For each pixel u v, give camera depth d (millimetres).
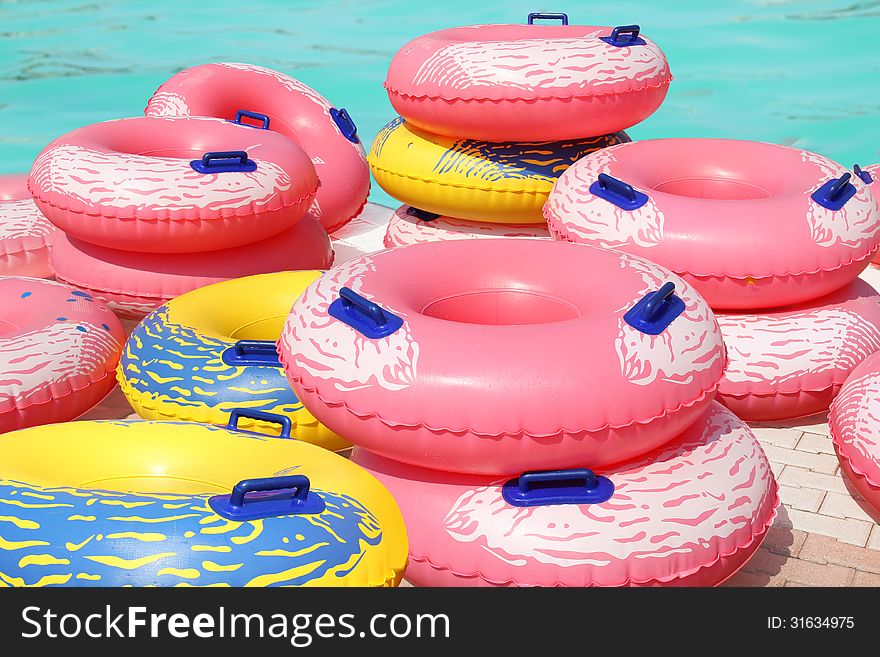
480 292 4066
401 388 3254
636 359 3316
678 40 12617
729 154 5555
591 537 3273
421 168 6184
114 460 3219
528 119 5664
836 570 3834
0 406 4285
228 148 5793
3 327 4902
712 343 3566
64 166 5215
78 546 2541
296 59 12383
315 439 4273
